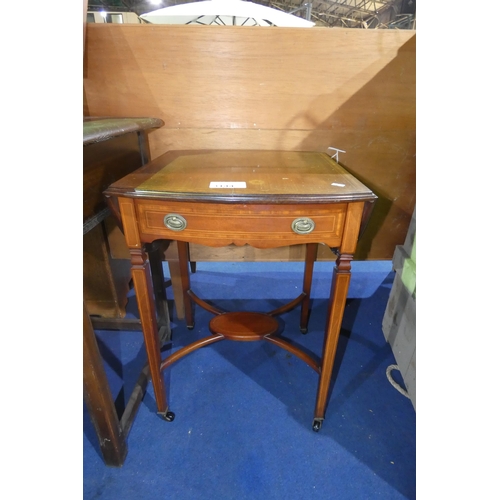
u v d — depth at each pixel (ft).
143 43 3.13
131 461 2.72
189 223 2.16
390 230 4.09
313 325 4.36
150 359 2.76
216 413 3.15
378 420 3.11
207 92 3.34
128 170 3.19
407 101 3.43
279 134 3.56
